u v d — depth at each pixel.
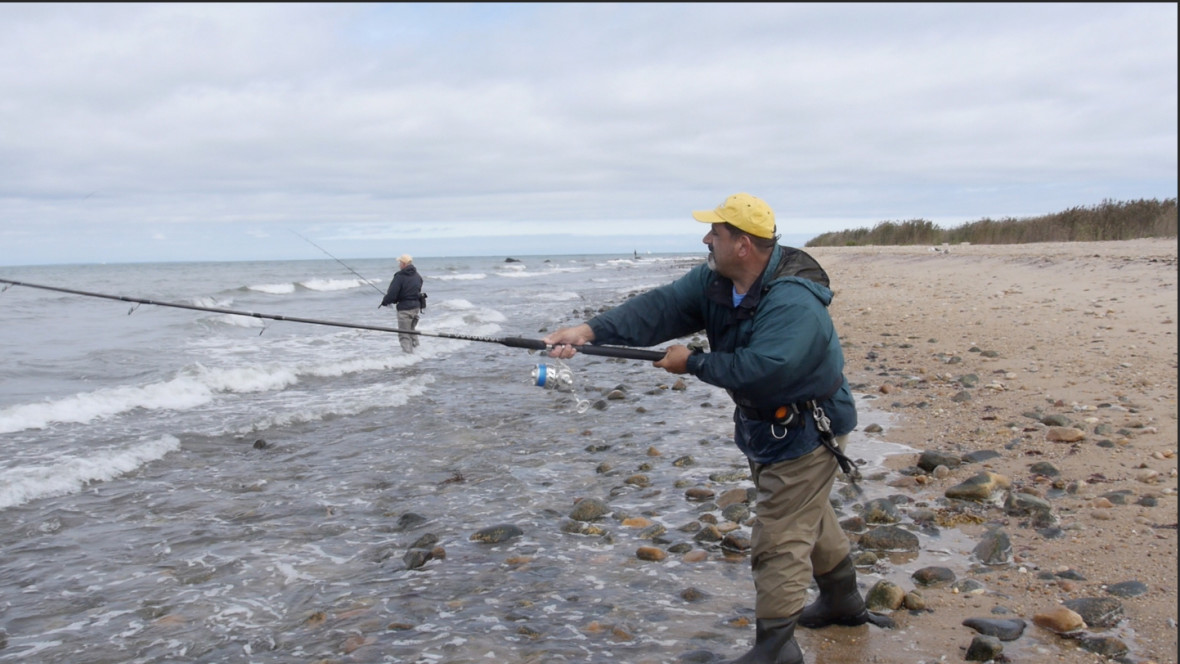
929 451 6.26
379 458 7.47
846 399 3.27
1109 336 10.60
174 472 7.06
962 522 5.10
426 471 7.03
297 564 5.00
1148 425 6.68
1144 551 4.39
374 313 22.53
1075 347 10.18
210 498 6.33
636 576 4.64
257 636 4.07
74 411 9.23
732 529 5.23
